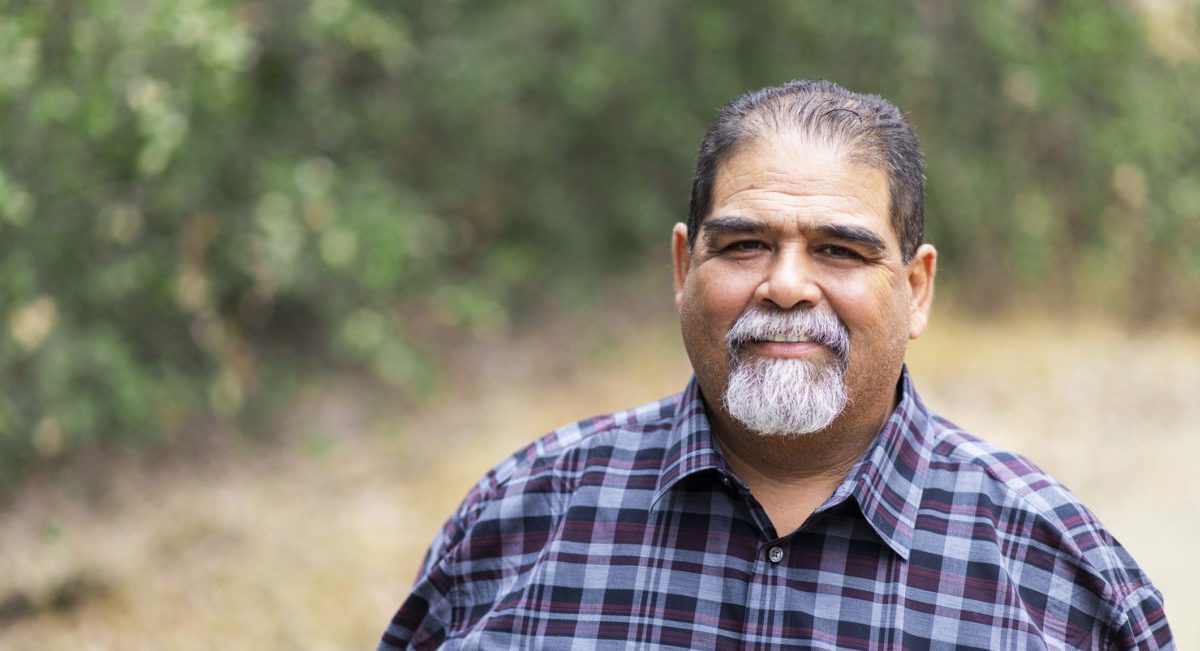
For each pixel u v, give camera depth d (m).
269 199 5.84
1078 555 1.58
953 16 8.10
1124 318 8.62
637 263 8.70
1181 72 8.78
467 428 7.00
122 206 5.62
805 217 1.59
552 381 7.62
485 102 7.71
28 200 4.82
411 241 6.54
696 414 1.71
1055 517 1.60
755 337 1.61
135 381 5.80
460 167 8.05
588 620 1.66
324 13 5.99
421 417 7.22
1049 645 1.55
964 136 8.24
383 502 6.00
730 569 1.63
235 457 6.63
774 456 1.70
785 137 1.63
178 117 4.95
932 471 1.68
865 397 1.64
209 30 4.95
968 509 1.63
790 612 1.60
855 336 1.62
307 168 6.00
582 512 1.72
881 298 1.62
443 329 8.20
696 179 1.73
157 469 6.38
